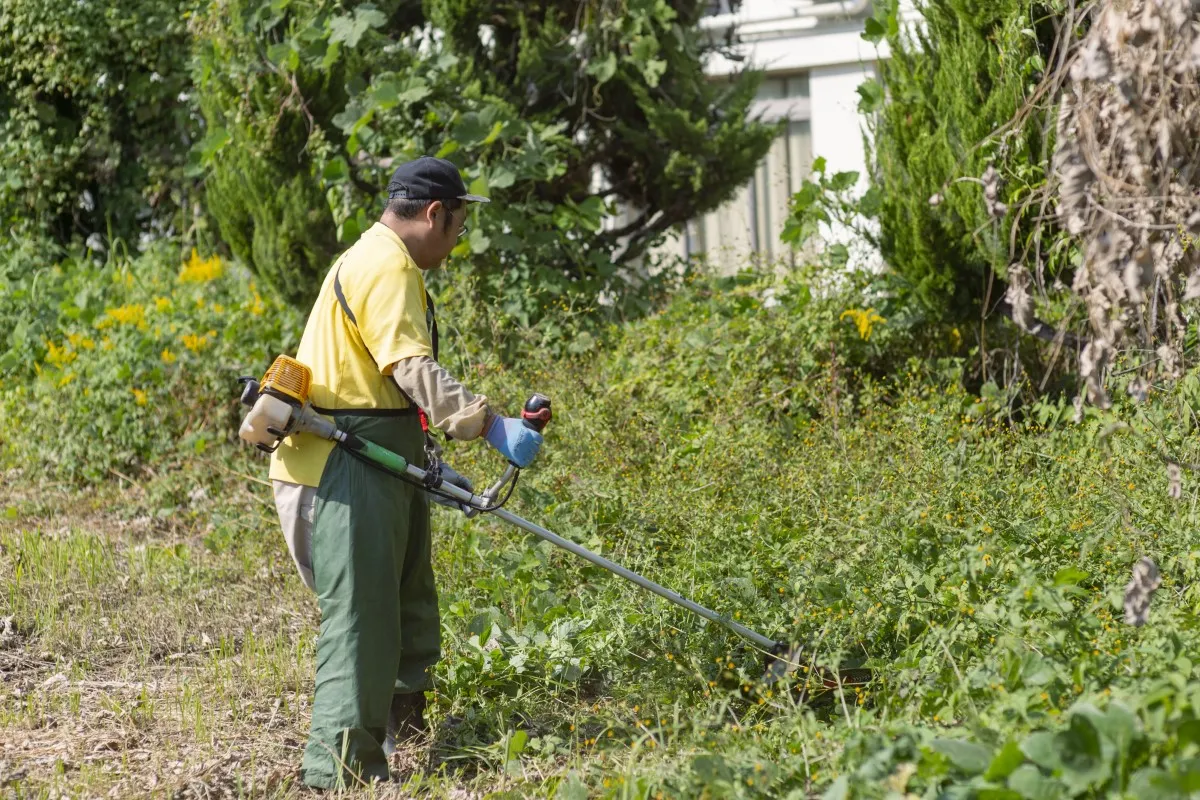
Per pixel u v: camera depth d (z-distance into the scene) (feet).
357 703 19.45
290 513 19.99
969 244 34.63
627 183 46.91
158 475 40.65
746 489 29.81
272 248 42.80
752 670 22.29
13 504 39.17
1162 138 15.81
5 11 59.62
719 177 44.70
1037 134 30.96
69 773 19.90
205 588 30.94
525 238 41.96
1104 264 16.40
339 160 39.99
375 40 41.75
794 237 39.45
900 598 22.43
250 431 19.26
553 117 44.14
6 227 60.70
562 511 29.17
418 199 20.26
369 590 19.52
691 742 18.76
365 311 19.49
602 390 36.73
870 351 37.93
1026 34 30.83
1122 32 15.80
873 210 38.06
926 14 35.17
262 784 19.98
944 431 31.81
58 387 42.78
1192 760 12.60
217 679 24.67
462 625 25.12
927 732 15.79
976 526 24.16
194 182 60.49
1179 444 25.80
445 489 20.20
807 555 24.49
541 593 25.54
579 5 42.96
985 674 18.12
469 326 38.45
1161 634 18.67
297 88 40.86
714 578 24.91
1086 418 30.63
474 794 19.81
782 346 37.96
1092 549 23.47
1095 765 13.30
